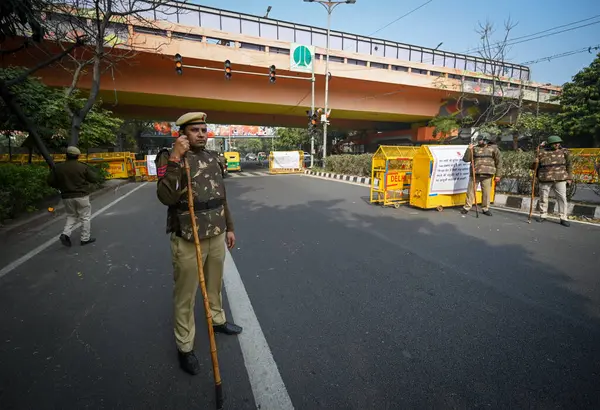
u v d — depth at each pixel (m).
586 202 6.93
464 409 1.79
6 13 5.20
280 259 4.18
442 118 24.62
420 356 2.23
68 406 1.82
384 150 7.75
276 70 19.80
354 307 2.91
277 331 2.55
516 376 2.03
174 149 1.95
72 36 10.63
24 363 2.18
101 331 2.56
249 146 93.88
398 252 4.38
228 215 2.45
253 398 1.88
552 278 3.46
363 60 22.00
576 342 2.36
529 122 21.73
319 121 23.05
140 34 15.86
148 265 3.99
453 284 3.36
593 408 1.78
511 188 8.28
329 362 2.18
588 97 22.97
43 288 3.34
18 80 7.13
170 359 2.24
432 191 7.04
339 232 5.45
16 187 6.26
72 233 5.55
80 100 12.07
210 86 19.86
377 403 1.83
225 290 3.29
